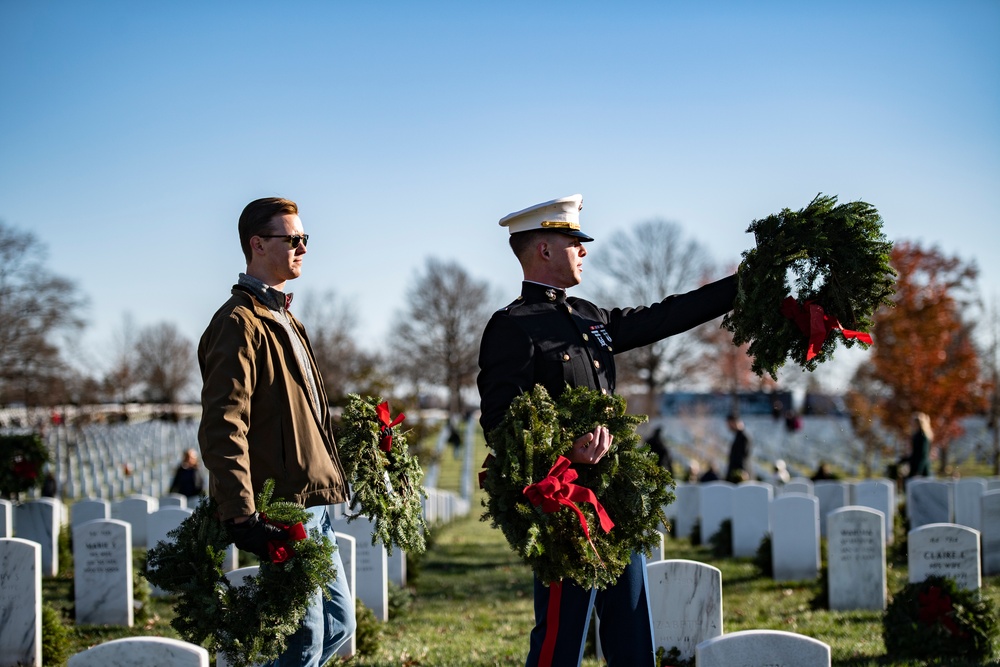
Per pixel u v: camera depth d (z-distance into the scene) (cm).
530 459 366
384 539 449
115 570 927
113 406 5744
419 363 7344
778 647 402
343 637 421
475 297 7425
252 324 393
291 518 376
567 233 419
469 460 4478
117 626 912
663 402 5841
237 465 371
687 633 569
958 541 810
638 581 407
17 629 711
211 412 375
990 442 3947
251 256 418
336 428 453
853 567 959
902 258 2808
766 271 407
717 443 4744
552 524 367
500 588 1214
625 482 384
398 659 738
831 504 1639
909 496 1490
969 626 699
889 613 724
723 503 1606
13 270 4534
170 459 4069
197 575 384
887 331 2805
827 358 424
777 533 1195
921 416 1758
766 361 426
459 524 2273
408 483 459
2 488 1235
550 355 401
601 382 409
